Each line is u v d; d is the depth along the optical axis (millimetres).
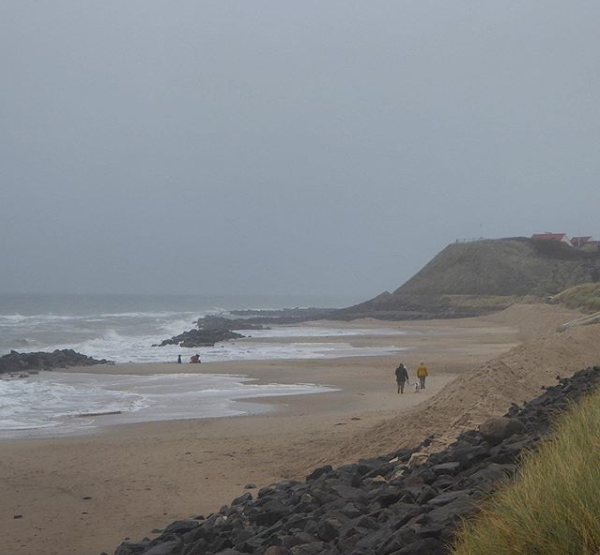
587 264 152000
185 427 22500
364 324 111625
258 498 11367
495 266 155750
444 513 5961
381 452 14031
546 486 5012
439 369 40531
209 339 71375
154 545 9438
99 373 41344
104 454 18078
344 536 6719
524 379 17375
